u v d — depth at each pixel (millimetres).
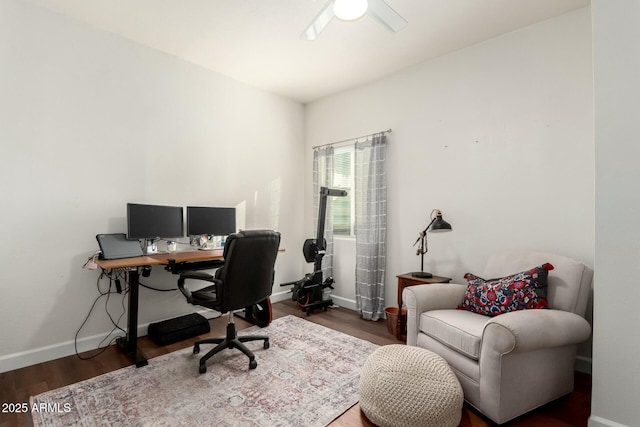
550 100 2393
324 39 2730
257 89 3805
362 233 3508
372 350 2523
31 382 2031
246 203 3701
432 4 2238
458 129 2891
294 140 4273
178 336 2701
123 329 2727
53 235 2385
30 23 2277
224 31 2627
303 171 4402
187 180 3172
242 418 1669
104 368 2223
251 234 2207
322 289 3676
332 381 2047
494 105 2674
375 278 3387
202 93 3277
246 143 3695
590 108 2223
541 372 1701
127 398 1845
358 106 3748
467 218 2828
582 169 2254
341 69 3307
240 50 2938
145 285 2895
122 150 2730
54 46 2377
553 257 2102
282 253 4125
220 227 3281
